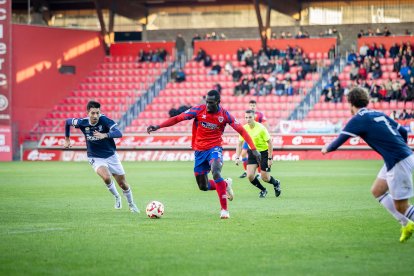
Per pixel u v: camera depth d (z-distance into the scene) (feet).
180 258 46.73
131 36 284.82
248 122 93.76
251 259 46.24
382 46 247.50
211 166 68.28
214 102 66.69
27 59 250.98
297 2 268.00
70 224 64.85
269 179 94.38
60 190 107.45
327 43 257.14
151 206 69.41
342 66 250.16
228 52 266.16
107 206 82.84
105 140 74.90
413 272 42.19
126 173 152.76
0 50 223.30
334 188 109.19
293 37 269.23
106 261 45.91
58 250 50.11
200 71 260.01
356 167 171.12
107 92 257.96
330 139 216.13
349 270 42.75
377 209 77.51
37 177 139.54
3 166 187.01
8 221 67.46
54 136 230.48
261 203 85.66
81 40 263.90
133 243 53.01
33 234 58.08
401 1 258.78
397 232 58.39
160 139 225.15
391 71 243.19
